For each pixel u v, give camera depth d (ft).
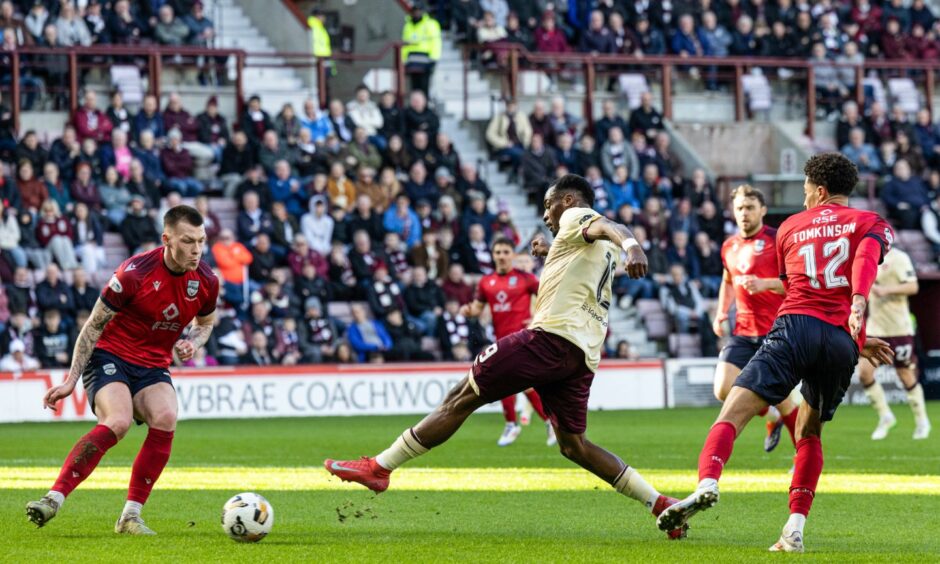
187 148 160.15
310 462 88.07
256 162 160.56
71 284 145.38
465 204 165.37
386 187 161.58
